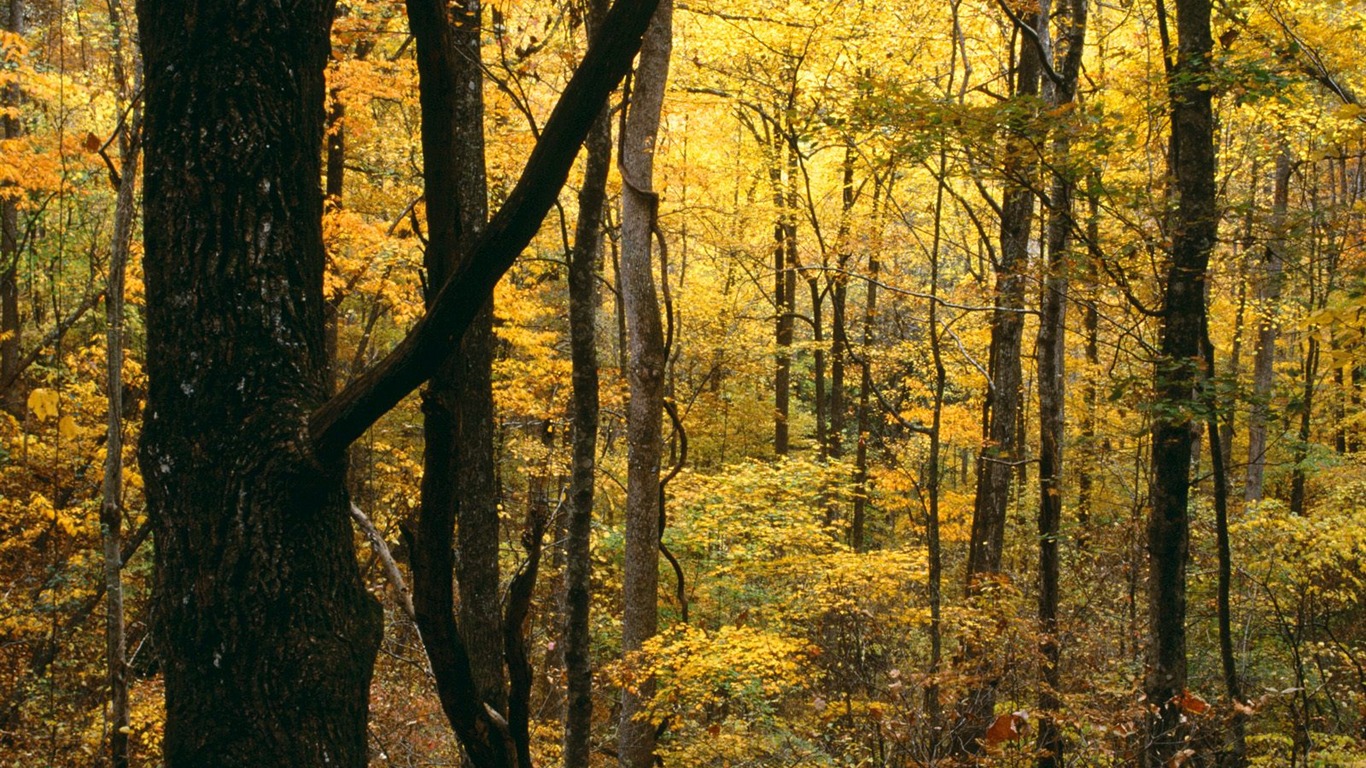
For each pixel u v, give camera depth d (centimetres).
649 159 715
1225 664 674
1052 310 849
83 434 892
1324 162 1582
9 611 838
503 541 1273
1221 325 1448
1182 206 640
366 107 952
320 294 229
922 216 1616
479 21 534
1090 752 640
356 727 217
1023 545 1450
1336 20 971
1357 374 1611
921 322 1527
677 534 1088
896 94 634
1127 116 829
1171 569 634
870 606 873
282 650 204
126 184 407
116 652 423
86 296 789
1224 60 617
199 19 210
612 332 1934
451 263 169
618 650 1148
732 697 838
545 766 814
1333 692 814
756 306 1778
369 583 900
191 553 206
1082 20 842
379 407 190
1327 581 1010
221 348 209
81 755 739
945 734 613
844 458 1738
